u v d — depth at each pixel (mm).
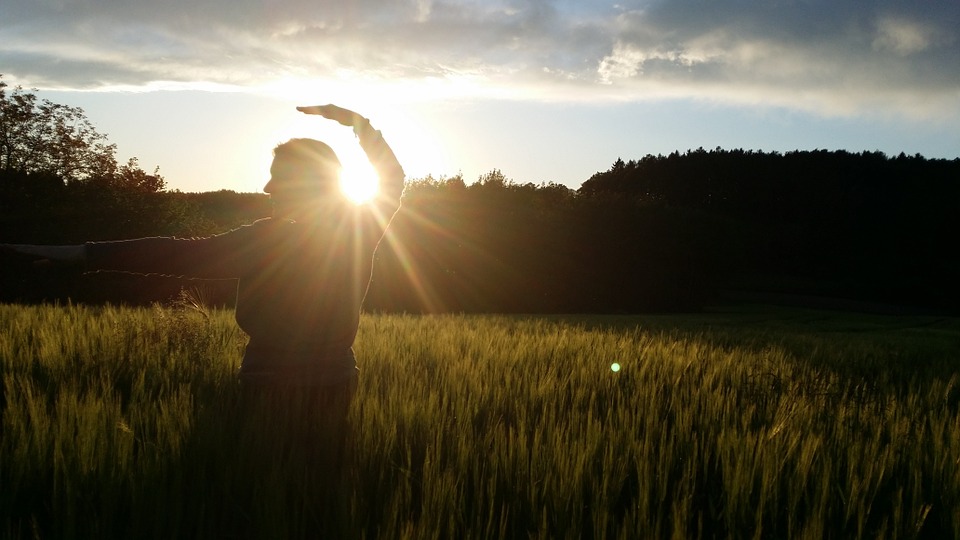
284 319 3395
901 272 74438
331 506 2939
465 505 2996
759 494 3406
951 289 61531
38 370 5316
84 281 24188
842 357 11109
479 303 34938
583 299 37656
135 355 5984
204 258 3158
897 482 3746
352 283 3500
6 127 35000
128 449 3242
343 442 3537
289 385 3441
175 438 3445
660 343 10125
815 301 56656
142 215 33656
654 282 39781
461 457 3479
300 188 3367
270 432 3408
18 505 2865
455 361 6812
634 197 45594
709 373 7051
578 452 3617
